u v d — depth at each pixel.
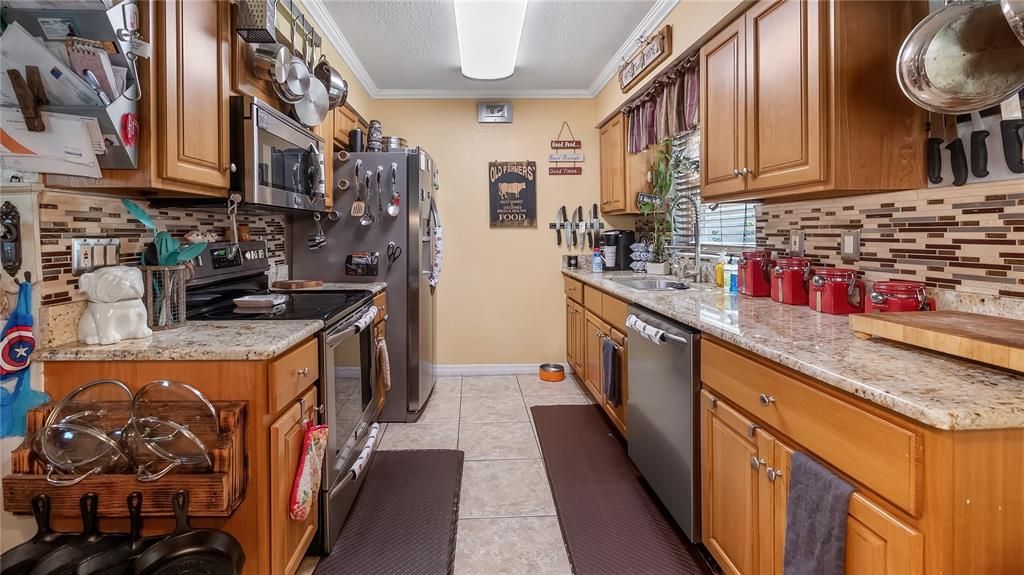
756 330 1.38
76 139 1.18
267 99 1.94
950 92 1.15
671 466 1.78
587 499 2.07
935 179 1.38
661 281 2.93
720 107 2.00
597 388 2.97
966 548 0.78
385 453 2.54
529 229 3.97
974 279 1.28
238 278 2.15
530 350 4.02
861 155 1.42
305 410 1.52
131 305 1.35
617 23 2.76
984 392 0.83
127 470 1.20
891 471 0.85
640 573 1.60
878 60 1.42
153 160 1.28
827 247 1.82
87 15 1.11
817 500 1.00
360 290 2.47
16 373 1.20
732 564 1.40
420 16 2.65
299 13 2.29
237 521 1.27
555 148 3.94
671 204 3.16
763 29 1.71
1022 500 0.79
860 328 1.24
